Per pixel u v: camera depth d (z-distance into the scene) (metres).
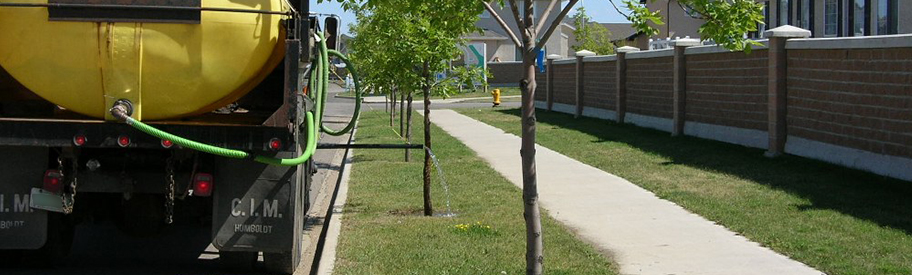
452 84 13.45
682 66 20.80
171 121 7.00
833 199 11.25
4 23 6.62
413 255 8.56
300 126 7.55
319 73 7.89
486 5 6.09
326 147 9.94
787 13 28.28
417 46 12.15
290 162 6.91
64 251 8.55
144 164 7.38
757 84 17.47
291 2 7.33
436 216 11.09
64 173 7.32
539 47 5.80
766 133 17.12
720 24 6.71
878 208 10.57
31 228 7.34
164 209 8.09
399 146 10.00
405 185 14.05
